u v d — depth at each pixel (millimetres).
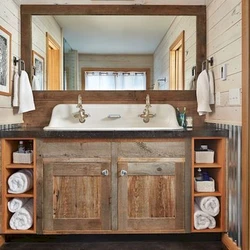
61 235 2143
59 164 2016
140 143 2025
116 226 2029
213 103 2398
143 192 2029
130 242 2133
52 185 2021
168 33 2643
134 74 2635
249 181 1769
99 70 2629
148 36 2654
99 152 2021
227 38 2107
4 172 2031
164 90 2615
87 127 2486
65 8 2598
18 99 2367
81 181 2023
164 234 2164
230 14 2051
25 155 2074
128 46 2650
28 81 2441
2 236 2070
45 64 2600
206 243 2125
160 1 2621
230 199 2027
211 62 2467
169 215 2041
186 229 2045
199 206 2115
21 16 2564
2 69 2135
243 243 1808
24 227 2041
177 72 2643
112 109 2545
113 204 2025
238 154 1898
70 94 2600
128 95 2607
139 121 2535
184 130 2045
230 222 2018
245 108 1777
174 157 2037
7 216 2064
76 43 2641
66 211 2023
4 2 2180
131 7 2615
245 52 1772
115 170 2023
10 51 2307
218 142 2137
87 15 2615
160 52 2652
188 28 2631
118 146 2023
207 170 2314
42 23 2602
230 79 2051
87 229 2027
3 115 2164
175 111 2545
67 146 2018
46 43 2605
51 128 2238
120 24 2629
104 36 2643
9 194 2039
